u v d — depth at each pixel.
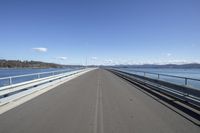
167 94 13.86
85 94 13.95
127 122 7.16
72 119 7.52
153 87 17.75
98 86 19.45
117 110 9.03
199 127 6.59
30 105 10.00
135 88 17.80
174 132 6.12
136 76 27.06
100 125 6.81
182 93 11.68
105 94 13.98
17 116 7.87
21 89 12.30
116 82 24.39
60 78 25.00
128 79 29.45
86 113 8.45
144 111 8.84
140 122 7.16
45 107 9.57
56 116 7.93
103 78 32.38
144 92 15.09
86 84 21.58
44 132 6.09
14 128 6.43
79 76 38.50
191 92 10.44
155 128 6.49
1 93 9.80
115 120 7.42
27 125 6.75
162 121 7.27
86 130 6.30
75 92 15.00
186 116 7.96
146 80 21.48
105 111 8.83
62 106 9.82
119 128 6.50
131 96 13.12
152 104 10.40
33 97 12.54
